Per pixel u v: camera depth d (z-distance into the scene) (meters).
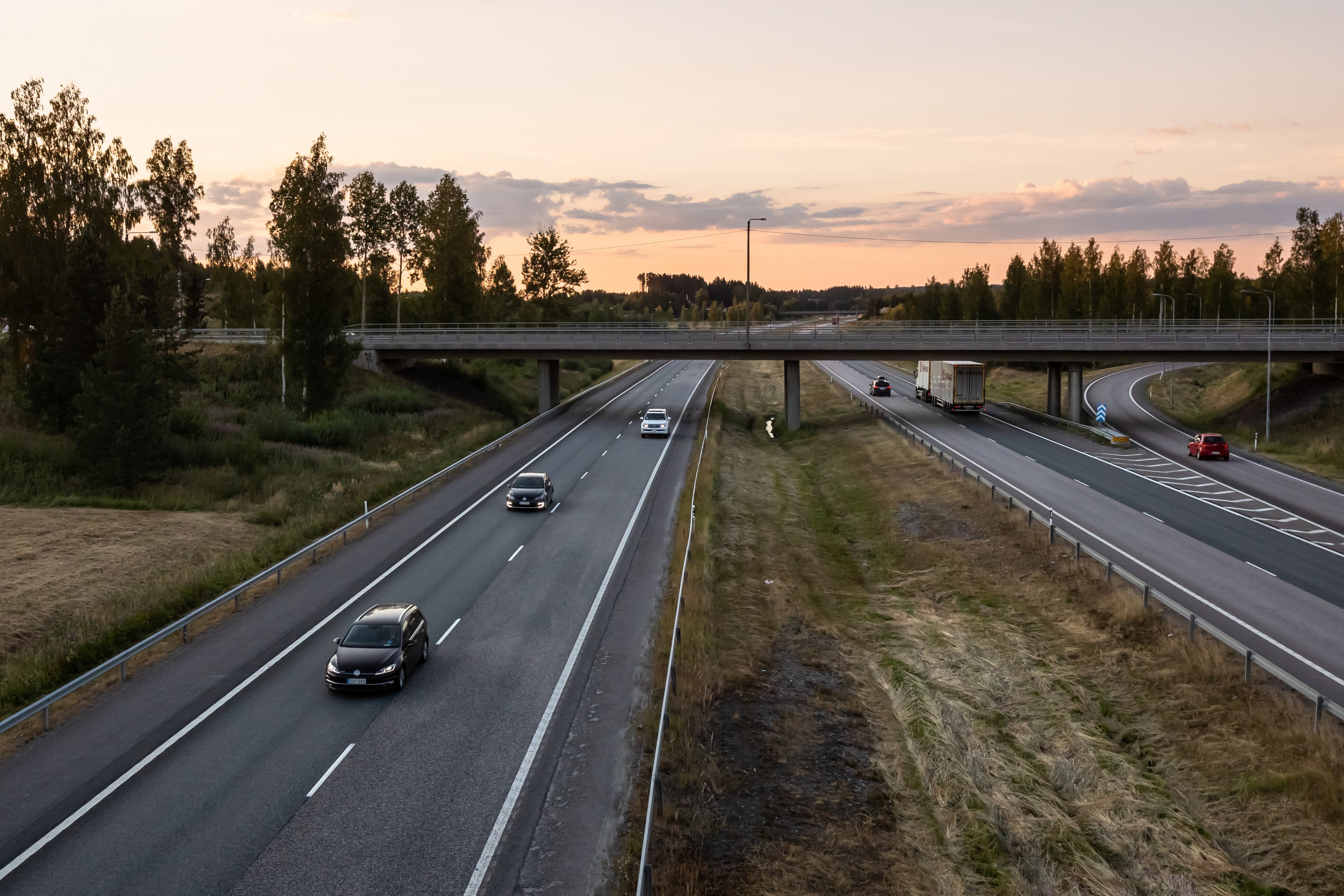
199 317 73.06
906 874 15.23
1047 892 15.40
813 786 17.95
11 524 35.25
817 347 65.44
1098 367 111.94
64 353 46.09
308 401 58.50
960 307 136.25
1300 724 19.80
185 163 67.12
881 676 24.42
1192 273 119.19
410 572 30.45
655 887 13.88
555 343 69.62
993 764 19.69
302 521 36.47
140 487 42.28
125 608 25.95
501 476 47.12
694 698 20.86
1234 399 76.06
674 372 120.19
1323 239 96.06
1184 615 25.59
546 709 20.16
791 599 30.27
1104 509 39.44
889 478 48.94
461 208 87.50
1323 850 16.47
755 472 52.19
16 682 21.06
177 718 19.52
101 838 14.88
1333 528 36.53
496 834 15.20
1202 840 17.36
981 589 31.89
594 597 27.97
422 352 72.06
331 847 14.70
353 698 20.67
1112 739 21.45
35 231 48.38
